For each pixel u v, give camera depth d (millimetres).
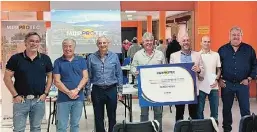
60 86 4098
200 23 8352
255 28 8336
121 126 2912
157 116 4652
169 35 16422
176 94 4094
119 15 7473
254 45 8328
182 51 4668
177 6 8469
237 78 4789
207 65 4750
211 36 8438
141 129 2951
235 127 5578
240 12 8352
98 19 7391
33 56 3863
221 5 8383
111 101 4457
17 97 3811
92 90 4457
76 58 4215
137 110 7324
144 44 4574
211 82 4754
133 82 5695
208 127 3006
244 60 4762
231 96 4887
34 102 3871
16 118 3854
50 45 7277
